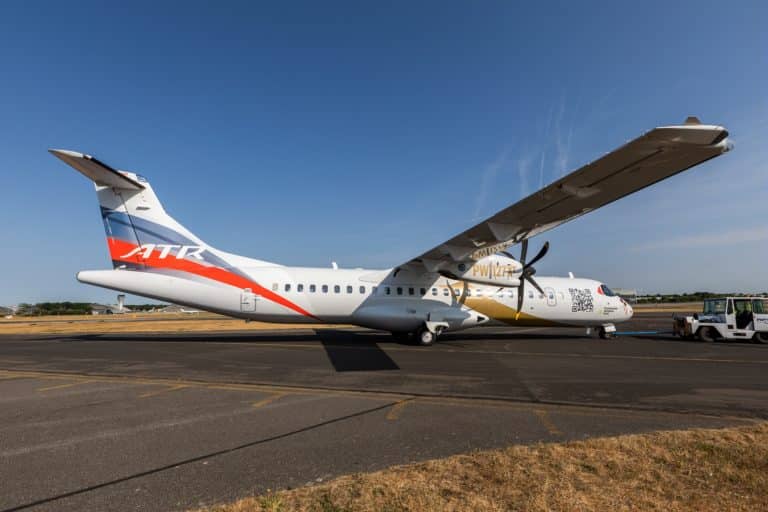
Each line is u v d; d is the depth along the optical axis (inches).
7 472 162.9
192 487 148.7
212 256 577.3
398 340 669.9
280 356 478.3
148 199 557.3
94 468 166.2
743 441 185.0
